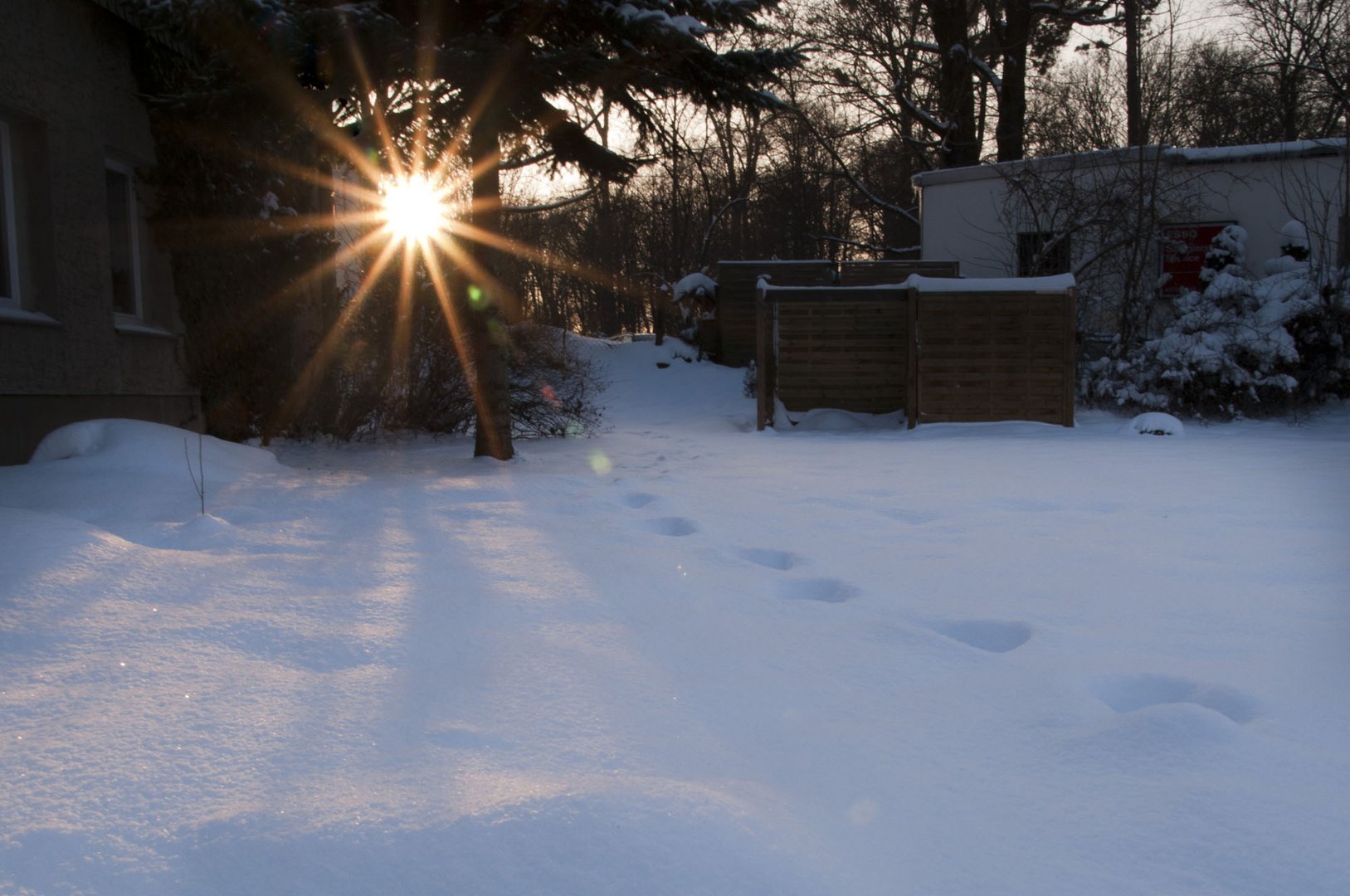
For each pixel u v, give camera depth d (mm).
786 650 2830
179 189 8195
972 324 12062
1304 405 12336
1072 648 2875
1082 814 1790
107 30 7520
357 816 1657
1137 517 5207
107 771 1855
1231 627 3102
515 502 5387
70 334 6969
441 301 9492
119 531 4227
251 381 8734
